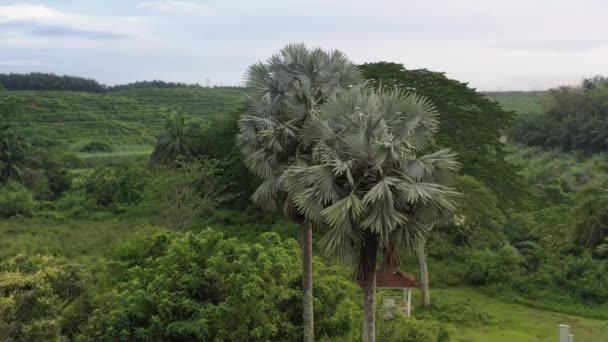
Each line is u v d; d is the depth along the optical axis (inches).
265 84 543.8
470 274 1069.8
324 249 413.7
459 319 855.7
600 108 3078.2
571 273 1015.0
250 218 1331.2
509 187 1074.1
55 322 402.9
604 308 924.6
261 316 490.6
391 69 1147.9
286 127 523.2
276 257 549.6
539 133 3137.3
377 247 417.7
